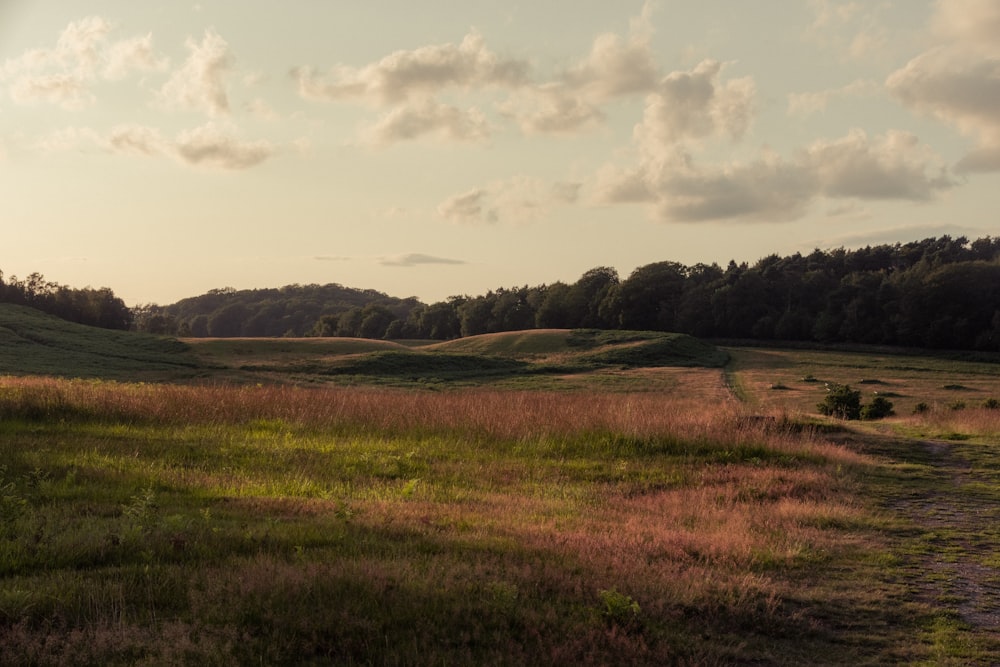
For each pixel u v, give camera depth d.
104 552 6.39
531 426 16.88
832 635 5.86
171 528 7.13
